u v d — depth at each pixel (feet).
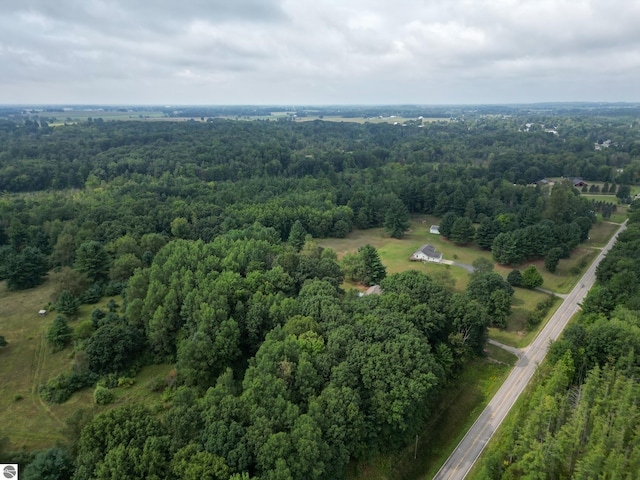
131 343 255.70
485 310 280.92
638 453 176.86
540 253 435.94
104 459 149.48
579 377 245.65
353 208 581.12
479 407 236.02
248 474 152.97
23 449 193.77
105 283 359.25
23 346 276.21
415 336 224.74
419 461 201.16
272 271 303.48
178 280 287.28
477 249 492.95
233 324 245.86
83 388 238.27
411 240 524.11
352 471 190.19
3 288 360.69
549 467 179.52
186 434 168.66
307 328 230.27
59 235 405.39
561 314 338.95
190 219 482.28
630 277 312.91
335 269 330.13
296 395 193.16
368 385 198.49
